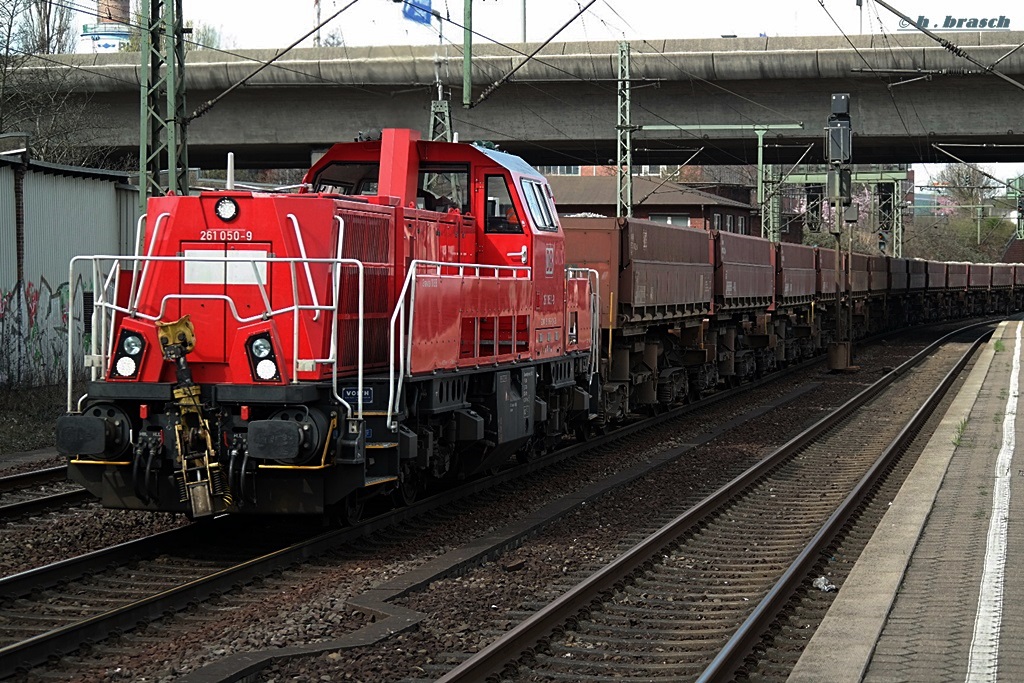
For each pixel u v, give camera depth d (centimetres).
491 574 977
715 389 2725
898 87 3772
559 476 1501
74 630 743
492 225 1353
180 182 2067
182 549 1030
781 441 1909
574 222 1992
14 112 3584
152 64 2056
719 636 802
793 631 808
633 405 2205
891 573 921
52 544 1062
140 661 725
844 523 1173
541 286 1418
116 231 2581
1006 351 3806
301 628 795
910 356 3947
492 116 3959
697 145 4300
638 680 703
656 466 1588
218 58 3934
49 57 3769
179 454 977
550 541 1118
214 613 843
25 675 693
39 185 2295
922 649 718
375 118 3934
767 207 5047
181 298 1023
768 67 3706
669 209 5712
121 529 1134
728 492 1338
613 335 2031
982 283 7581
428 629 804
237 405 1003
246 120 3931
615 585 924
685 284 2370
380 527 1116
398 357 1109
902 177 6331
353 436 995
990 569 924
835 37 3838
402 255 1169
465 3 2198
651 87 3875
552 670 727
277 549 1037
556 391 1547
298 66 3725
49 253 2333
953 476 1420
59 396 2127
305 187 1219
